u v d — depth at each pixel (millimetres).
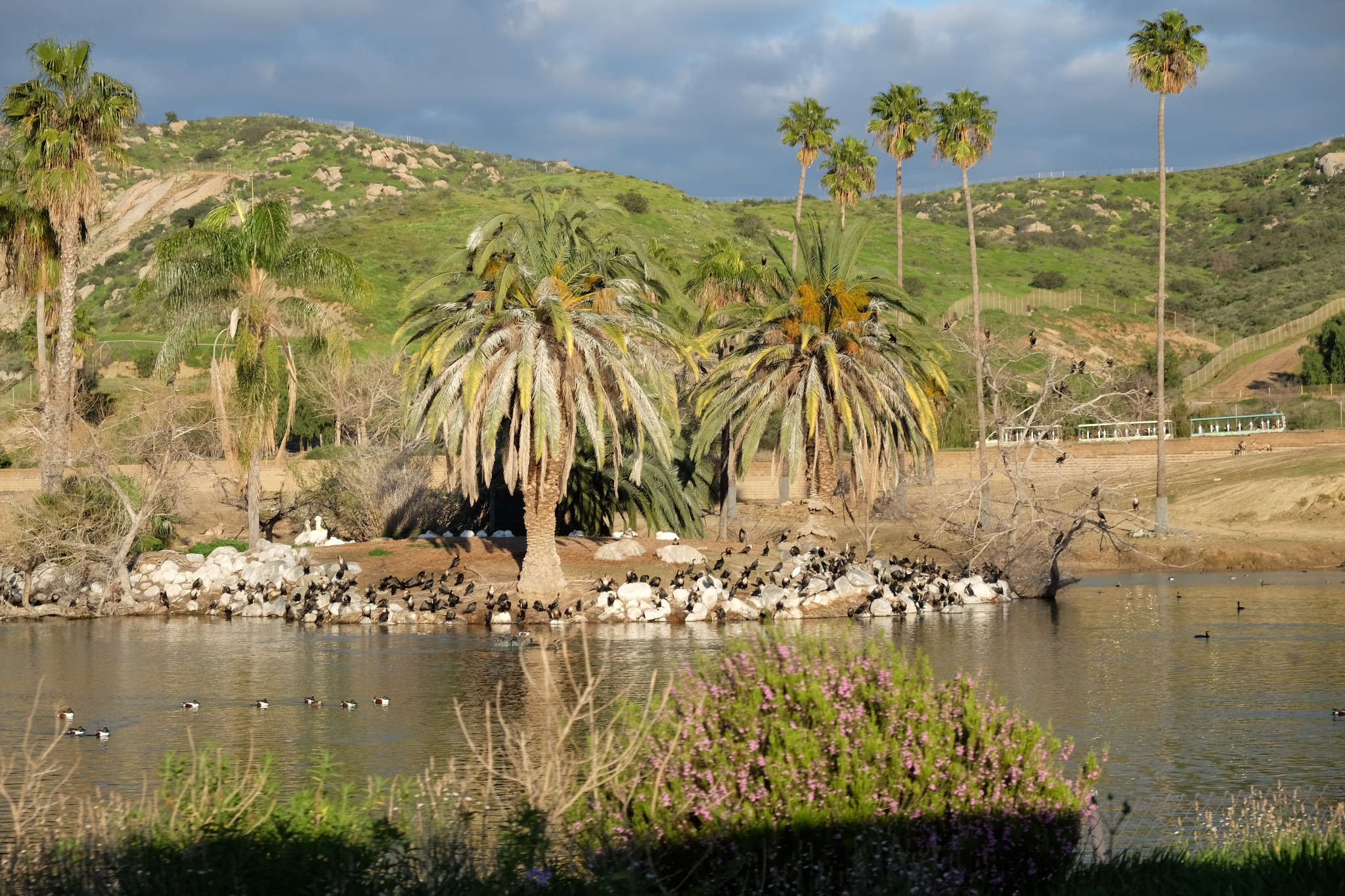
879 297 44938
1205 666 27125
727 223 168125
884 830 8797
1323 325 116688
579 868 8414
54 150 46375
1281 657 28547
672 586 39594
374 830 8719
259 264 44656
